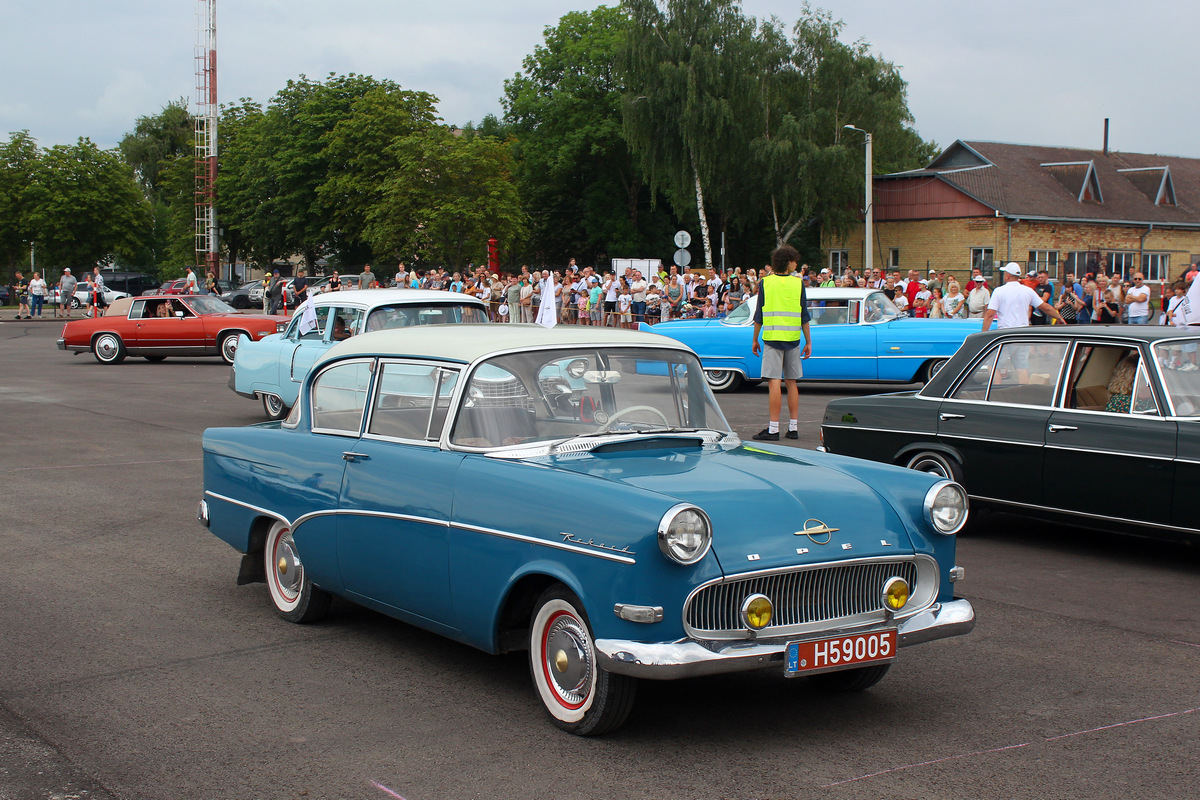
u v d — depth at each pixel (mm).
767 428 11531
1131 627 5508
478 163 45906
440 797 3537
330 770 3758
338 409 5254
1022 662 4965
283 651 5141
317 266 58281
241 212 57250
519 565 4090
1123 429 6535
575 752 3904
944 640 5305
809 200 47625
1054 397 6977
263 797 3545
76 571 6652
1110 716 4281
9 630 5461
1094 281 22172
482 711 4328
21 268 73875
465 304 12141
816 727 4164
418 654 5102
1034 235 44844
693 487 4016
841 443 8094
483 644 4332
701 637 3732
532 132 60562
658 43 47031
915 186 46906
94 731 4125
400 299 11812
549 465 4277
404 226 45875
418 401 4777
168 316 23438
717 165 47969
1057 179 47906
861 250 49312
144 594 6156
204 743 4004
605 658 3727
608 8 60344
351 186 49125
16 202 60031
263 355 13086
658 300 25562
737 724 4195
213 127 62438
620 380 4781
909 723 4203
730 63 46375
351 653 5113
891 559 4059
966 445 7297
